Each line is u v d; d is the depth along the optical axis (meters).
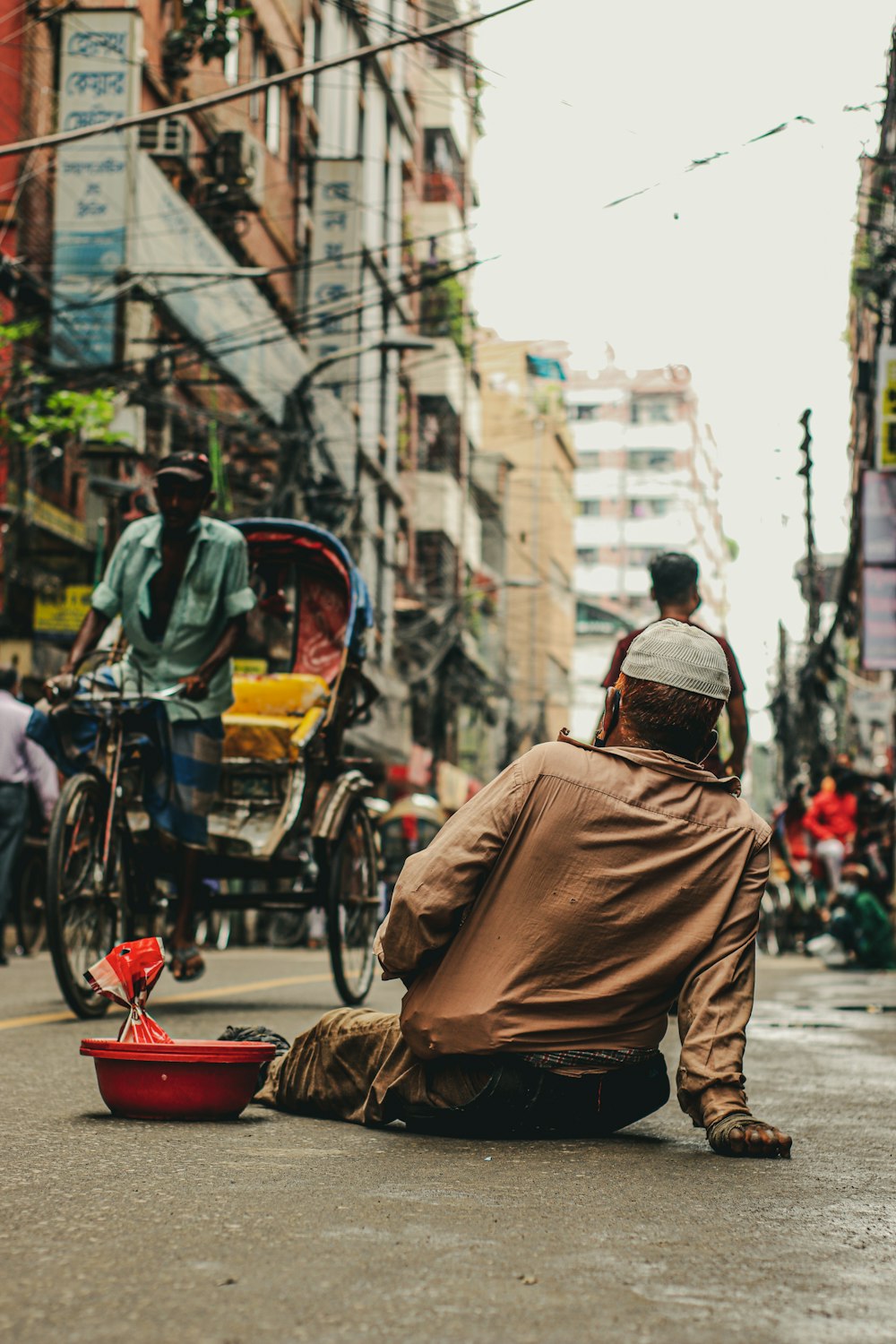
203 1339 2.05
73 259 19.45
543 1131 3.79
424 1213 2.86
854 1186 3.26
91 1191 3.01
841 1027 7.73
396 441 38.12
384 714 34.00
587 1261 2.52
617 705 3.98
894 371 20.61
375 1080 3.87
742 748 6.86
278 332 26.98
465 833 3.63
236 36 25.16
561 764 3.67
